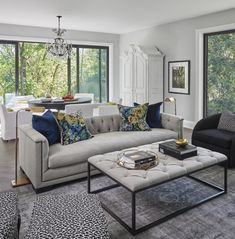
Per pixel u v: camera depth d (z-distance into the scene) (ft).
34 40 23.02
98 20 20.38
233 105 18.12
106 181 10.31
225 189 9.16
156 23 21.61
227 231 7.02
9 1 15.05
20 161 11.35
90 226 5.00
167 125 13.52
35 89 24.34
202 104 19.93
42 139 9.09
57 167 9.48
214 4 15.92
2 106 16.11
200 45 19.24
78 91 26.45
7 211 5.43
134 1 15.25
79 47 26.02
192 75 20.01
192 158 8.68
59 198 6.05
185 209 8.00
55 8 16.67
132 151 9.22
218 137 11.98
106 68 27.68
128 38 26.21
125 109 13.23
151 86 21.77
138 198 8.89
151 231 7.07
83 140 11.09
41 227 4.96
